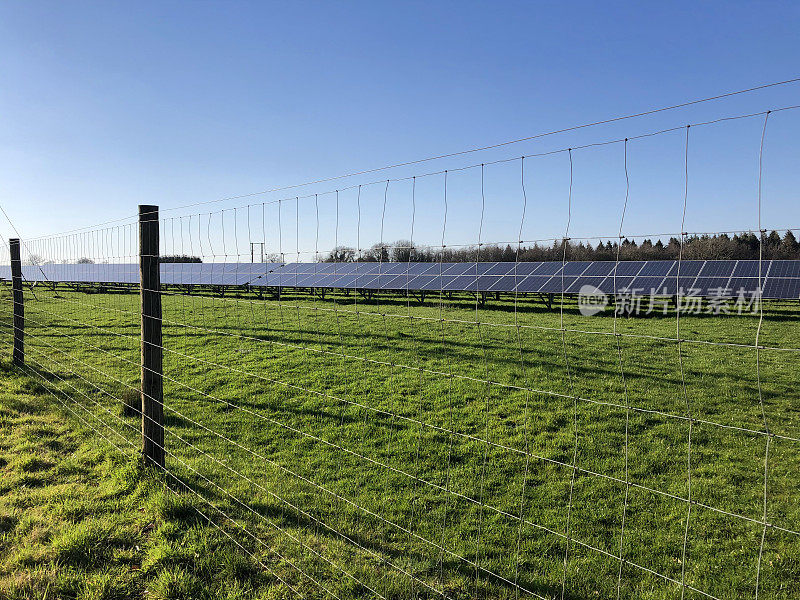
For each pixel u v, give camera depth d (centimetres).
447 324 1627
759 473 622
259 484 583
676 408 850
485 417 810
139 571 420
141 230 573
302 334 1477
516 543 481
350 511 528
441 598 397
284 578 412
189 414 827
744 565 452
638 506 550
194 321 1716
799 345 1309
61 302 2292
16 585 393
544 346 1298
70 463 610
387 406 864
